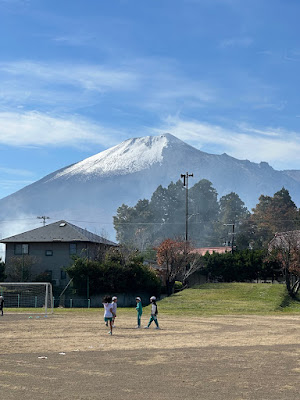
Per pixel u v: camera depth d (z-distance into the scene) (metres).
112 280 65.19
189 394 13.00
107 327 32.47
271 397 12.70
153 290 68.94
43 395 12.77
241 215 173.25
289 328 32.62
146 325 34.44
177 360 18.56
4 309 56.09
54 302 66.44
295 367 17.14
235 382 14.54
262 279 80.31
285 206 152.00
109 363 17.83
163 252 75.88
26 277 74.12
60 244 76.25
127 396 12.75
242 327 33.31
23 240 76.25
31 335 27.28
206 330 30.92
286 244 68.81
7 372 15.91
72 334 27.89
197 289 67.38
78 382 14.44
